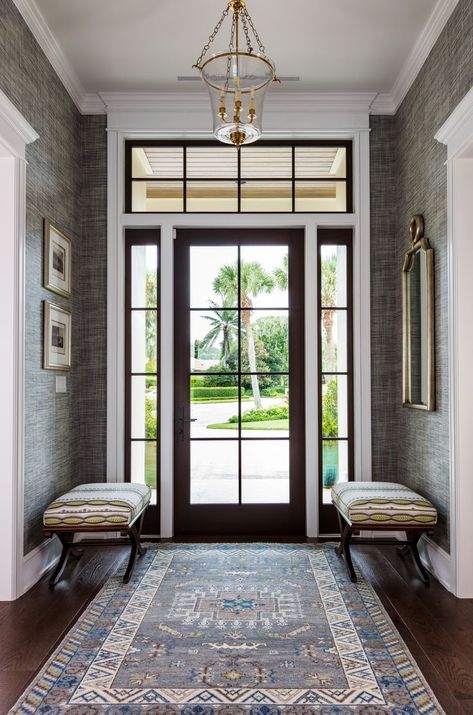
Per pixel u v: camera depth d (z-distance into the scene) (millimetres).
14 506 2838
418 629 2500
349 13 3066
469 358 2898
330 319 4098
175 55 3498
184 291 4105
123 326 4023
